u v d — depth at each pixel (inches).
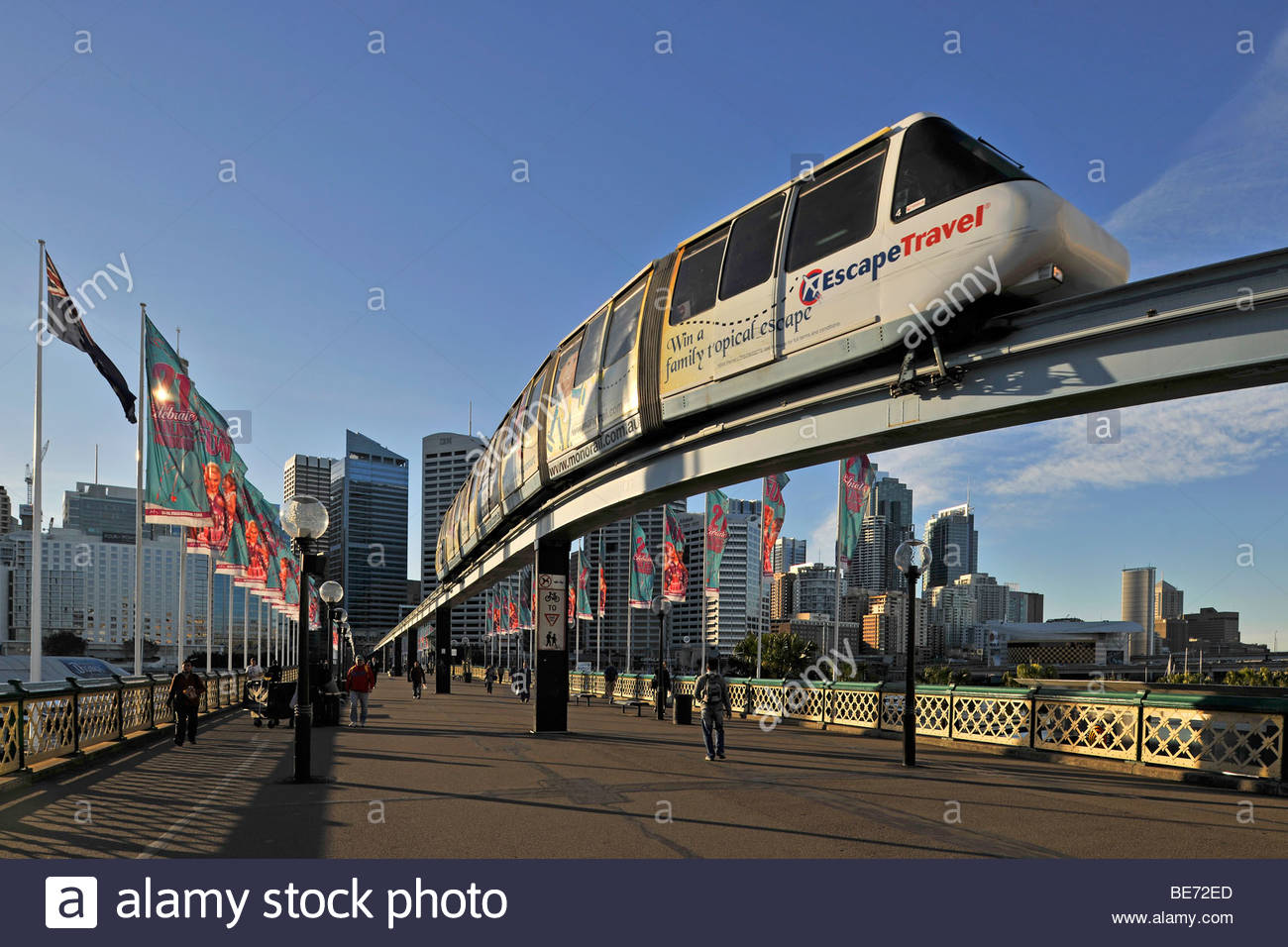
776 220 509.7
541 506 891.4
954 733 734.5
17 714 510.0
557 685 852.6
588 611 2210.9
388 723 997.8
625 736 831.1
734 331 525.0
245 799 453.1
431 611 2146.9
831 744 765.9
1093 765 593.6
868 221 437.7
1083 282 394.0
